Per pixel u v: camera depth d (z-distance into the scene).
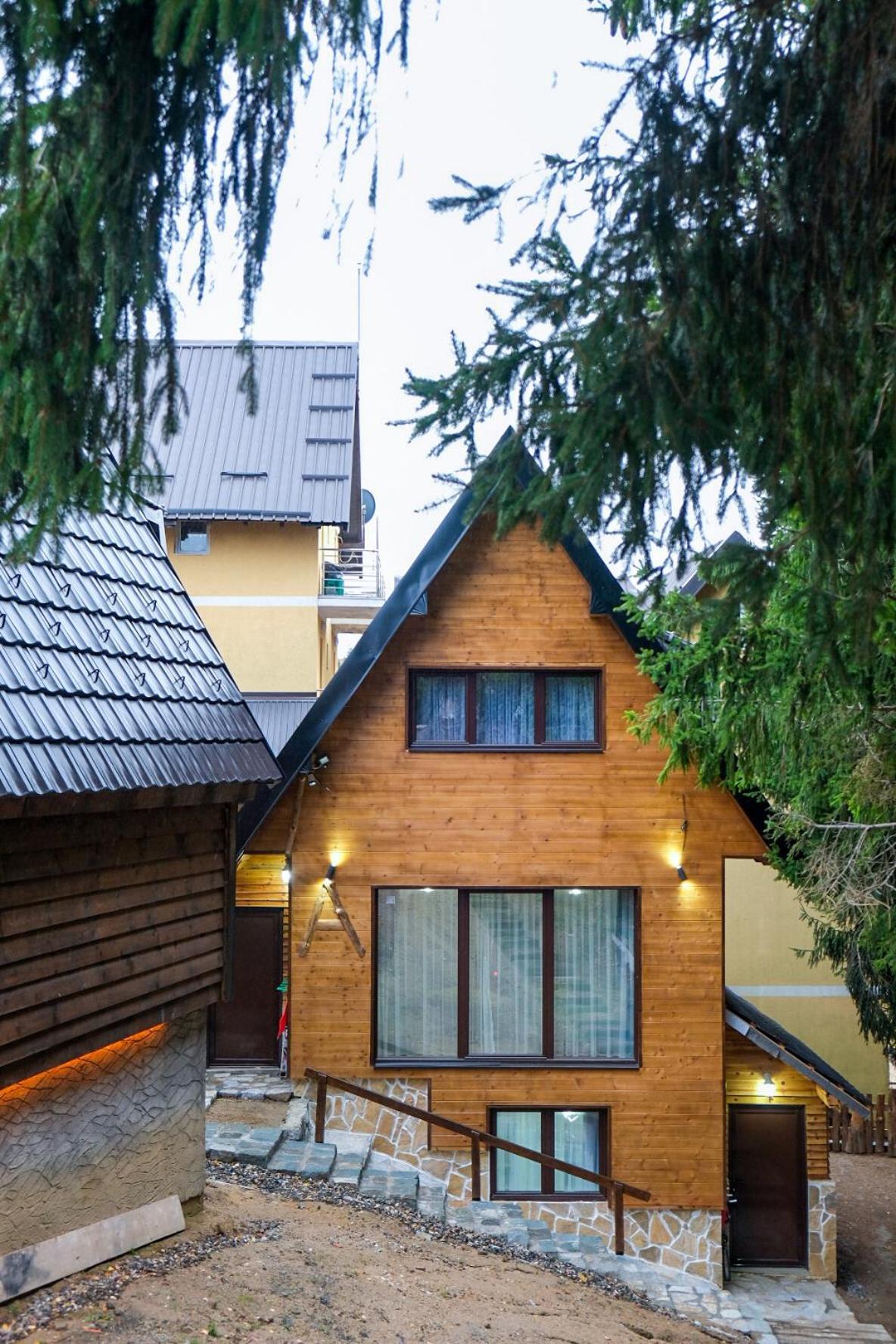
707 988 12.27
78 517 4.48
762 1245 13.81
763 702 8.32
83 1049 6.62
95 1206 6.94
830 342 3.83
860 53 3.63
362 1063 12.13
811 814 9.99
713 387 3.84
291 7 3.19
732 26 3.77
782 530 5.23
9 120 3.12
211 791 7.25
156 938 7.30
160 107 3.34
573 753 12.38
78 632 7.07
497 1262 9.37
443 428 4.16
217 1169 9.84
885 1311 12.89
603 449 3.86
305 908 12.29
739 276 3.80
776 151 3.78
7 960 5.86
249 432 22.42
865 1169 18.66
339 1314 6.88
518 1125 12.34
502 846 12.33
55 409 3.57
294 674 21.69
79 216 3.29
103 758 6.27
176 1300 6.48
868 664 4.42
